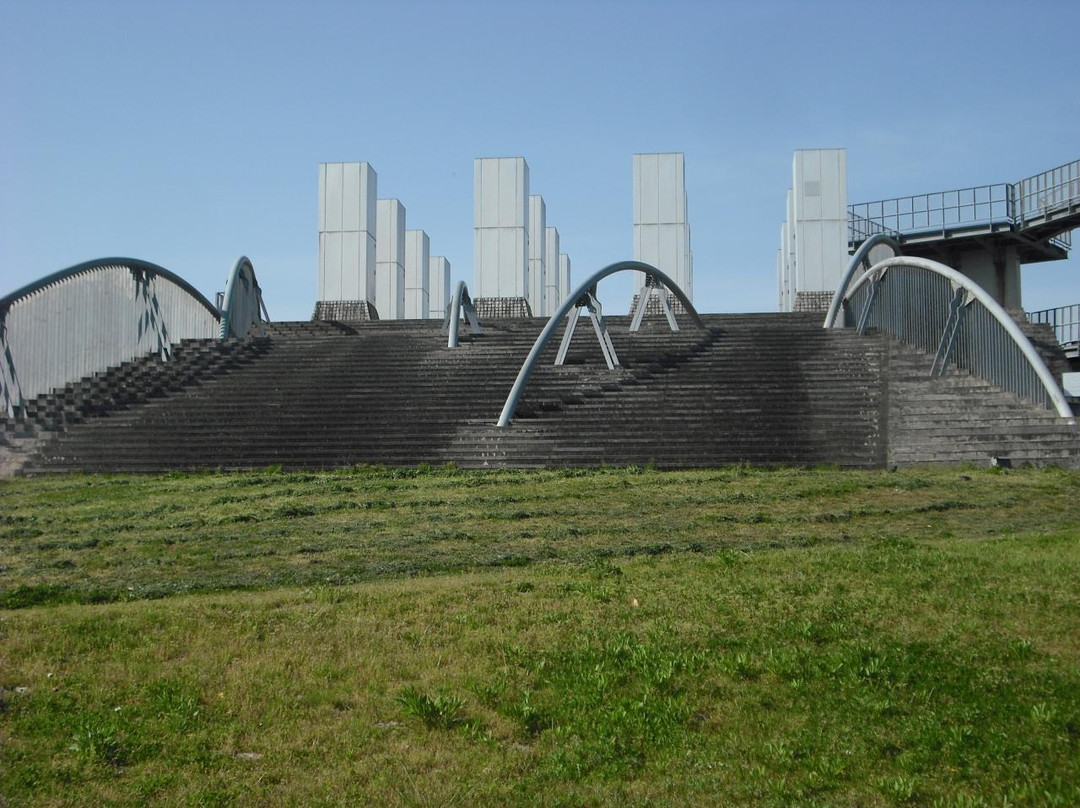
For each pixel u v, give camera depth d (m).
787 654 7.02
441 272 55.88
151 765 5.53
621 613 8.16
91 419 21.45
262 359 25.22
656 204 34.22
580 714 6.14
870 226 34.31
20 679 6.78
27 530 13.06
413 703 6.06
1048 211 30.31
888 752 5.64
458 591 8.99
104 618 8.23
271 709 6.27
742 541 11.62
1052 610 7.88
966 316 20.95
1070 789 5.14
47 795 5.16
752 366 22.52
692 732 5.93
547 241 54.28
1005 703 6.20
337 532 12.62
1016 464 17.17
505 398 21.47
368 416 20.92
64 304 23.41
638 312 26.12
